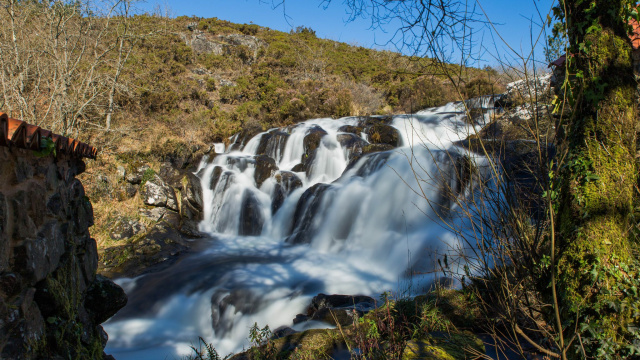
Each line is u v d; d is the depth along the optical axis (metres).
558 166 2.38
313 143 13.93
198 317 6.63
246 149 16.08
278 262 8.73
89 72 13.58
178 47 24.97
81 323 2.82
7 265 1.81
